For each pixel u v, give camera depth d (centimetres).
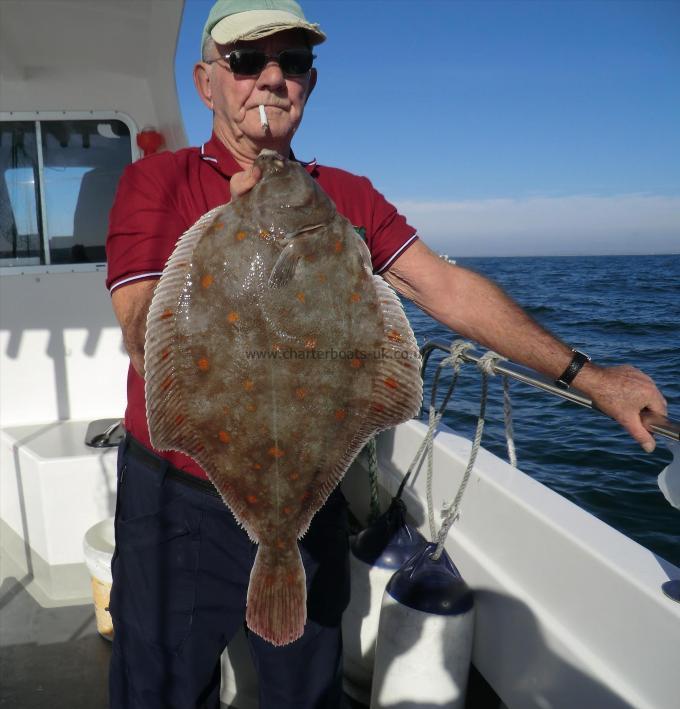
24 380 425
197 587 197
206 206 188
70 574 360
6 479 393
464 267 205
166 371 153
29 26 353
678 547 447
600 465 586
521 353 192
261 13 172
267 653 206
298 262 152
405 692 225
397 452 313
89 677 291
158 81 400
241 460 156
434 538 253
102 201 431
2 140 412
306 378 154
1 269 416
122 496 206
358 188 206
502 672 217
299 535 161
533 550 211
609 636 181
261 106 175
